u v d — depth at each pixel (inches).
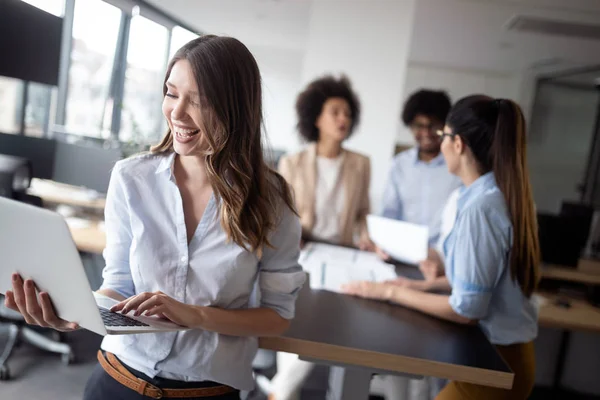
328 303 62.7
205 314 40.1
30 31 120.5
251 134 40.8
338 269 79.0
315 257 86.1
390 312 62.3
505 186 57.6
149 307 37.4
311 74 154.0
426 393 83.7
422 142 122.3
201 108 38.5
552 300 113.7
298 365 89.2
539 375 126.6
